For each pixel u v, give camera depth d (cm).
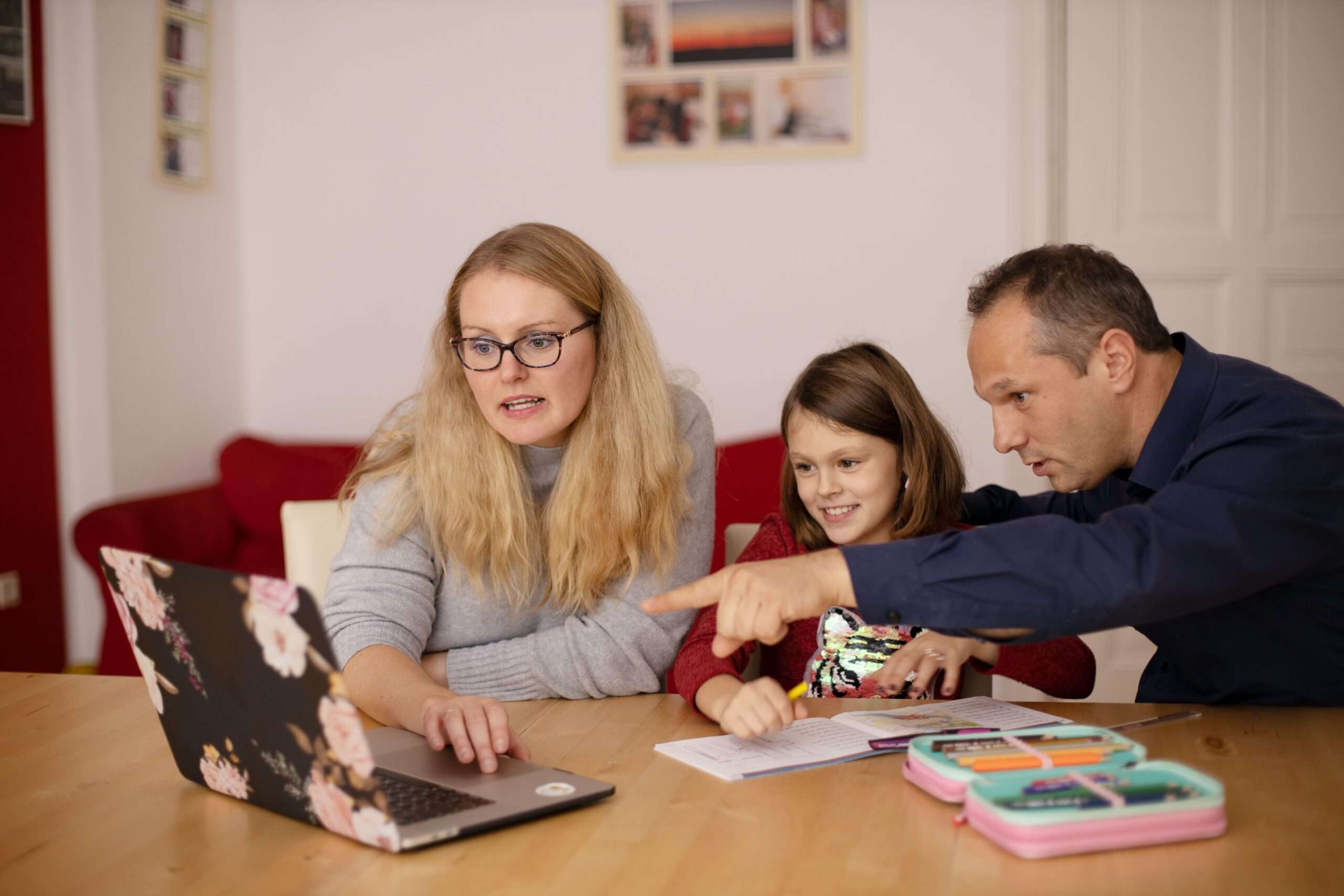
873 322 343
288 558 172
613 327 144
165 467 354
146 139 344
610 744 116
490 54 361
